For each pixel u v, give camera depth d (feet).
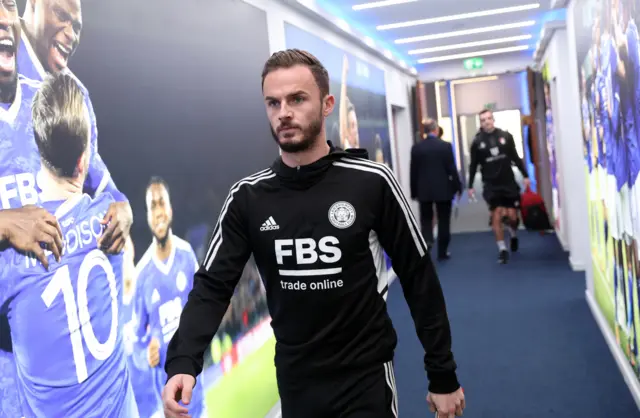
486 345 16.19
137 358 7.86
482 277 24.25
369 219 5.42
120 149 7.72
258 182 5.60
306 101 5.20
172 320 8.78
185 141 9.42
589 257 18.56
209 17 10.51
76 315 6.66
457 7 21.75
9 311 5.73
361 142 22.08
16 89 5.95
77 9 6.98
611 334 14.92
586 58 15.24
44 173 6.28
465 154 38.09
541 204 32.12
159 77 8.78
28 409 5.92
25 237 5.95
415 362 15.55
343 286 5.41
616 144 11.73
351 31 20.29
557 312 18.56
